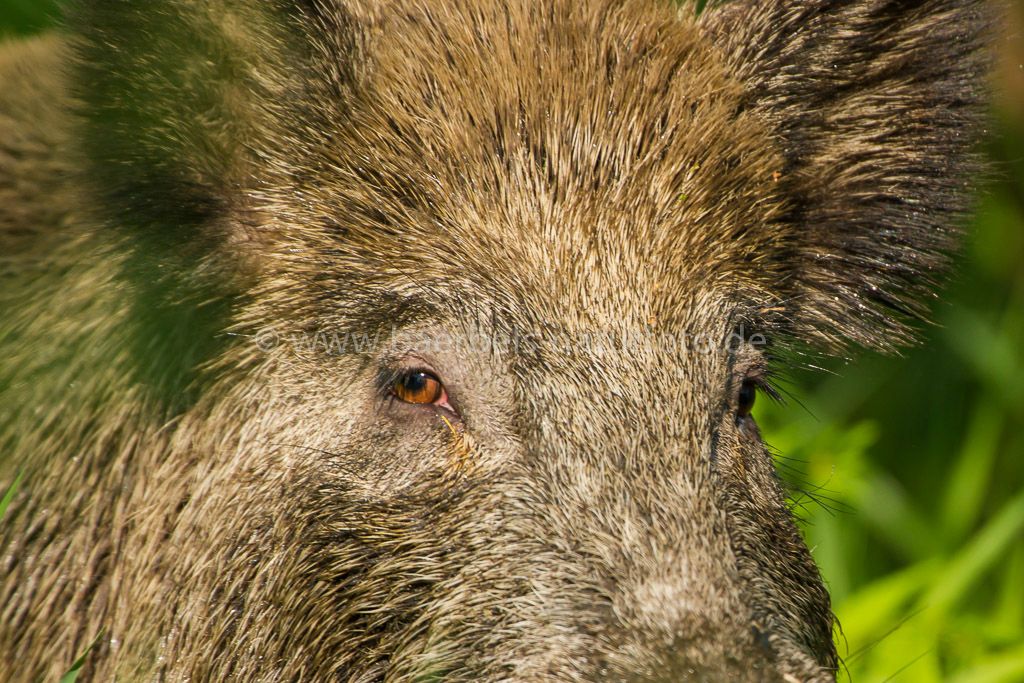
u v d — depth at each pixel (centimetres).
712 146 967
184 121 925
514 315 880
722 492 867
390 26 982
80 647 964
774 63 1054
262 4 941
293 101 948
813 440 1369
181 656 934
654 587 773
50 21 1048
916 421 1619
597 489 826
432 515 867
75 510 977
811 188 1055
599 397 853
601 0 1017
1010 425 1594
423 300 898
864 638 1224
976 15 1090
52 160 997
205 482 937
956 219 1124
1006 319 1653
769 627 770
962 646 1235
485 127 934
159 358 959
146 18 900
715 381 896
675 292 902
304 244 932
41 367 992
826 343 1118
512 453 859
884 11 1078
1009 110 1706
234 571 920
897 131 1098
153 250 939
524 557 823
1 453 997
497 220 909
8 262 1002
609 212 912
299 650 903
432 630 851
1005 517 1304
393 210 922
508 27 987
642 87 966
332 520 895
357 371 909
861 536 1430
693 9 1072
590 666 761
